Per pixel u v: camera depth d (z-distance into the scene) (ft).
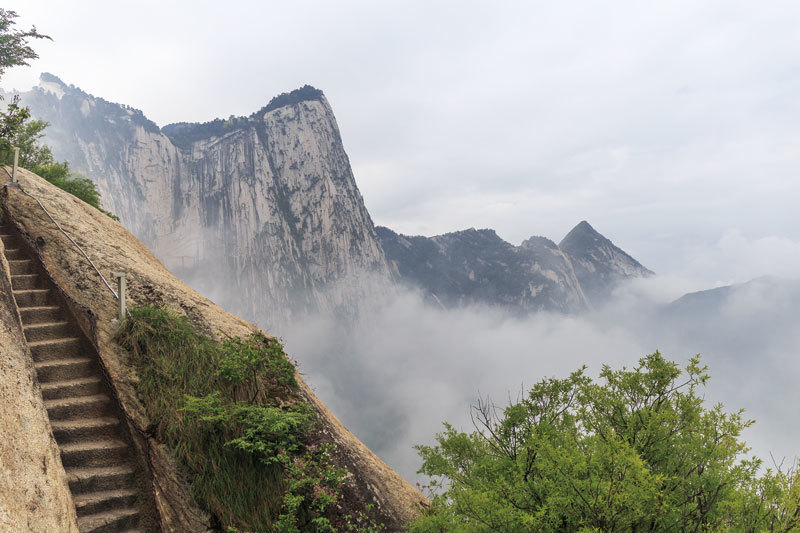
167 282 33.22
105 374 23.02
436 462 21.45
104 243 33.12
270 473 23.59
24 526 12.69
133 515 19.49
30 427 15.87
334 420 32.53
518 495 16.48
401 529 27.94
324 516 25.02
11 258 28.27
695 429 16.48
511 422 19.76
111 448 21.01
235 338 27.91
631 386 17.76
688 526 15.14
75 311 25.53
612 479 14.03
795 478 13.56
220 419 22.95
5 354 16.75
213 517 21.21
